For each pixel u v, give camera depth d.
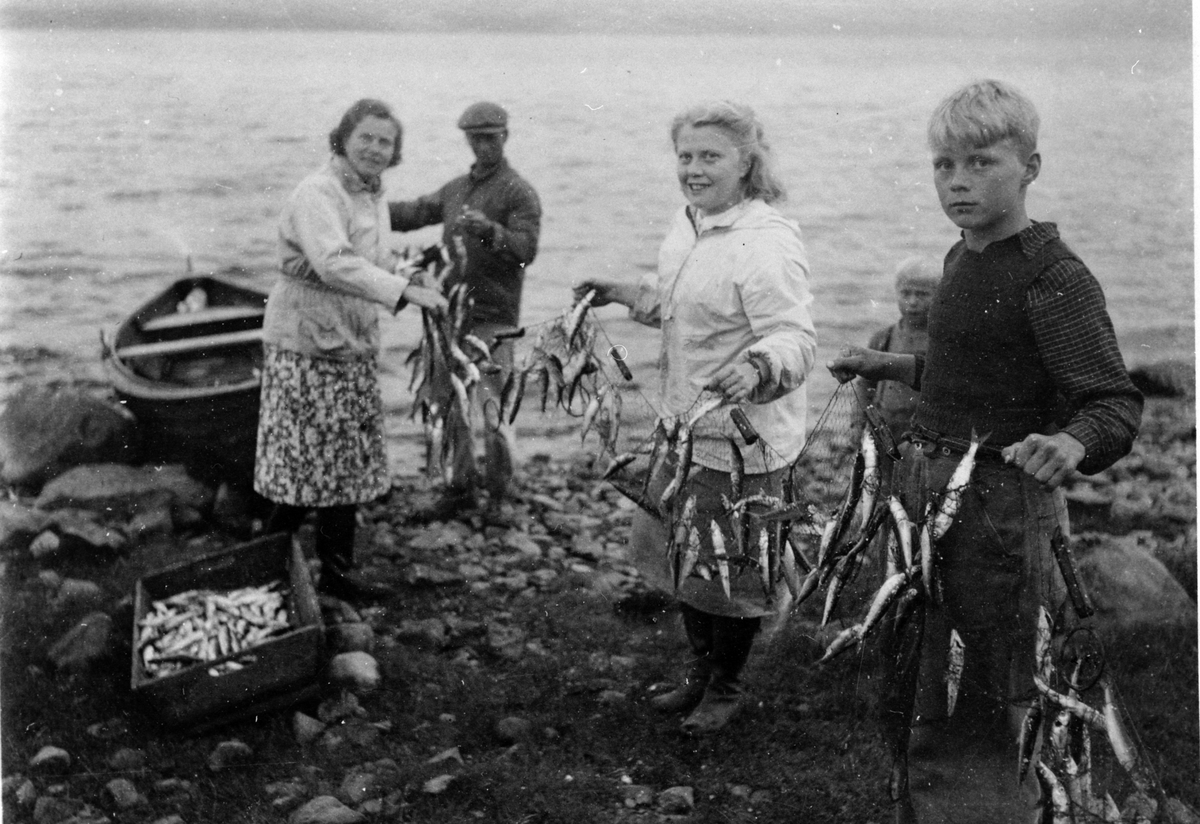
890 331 3.74
